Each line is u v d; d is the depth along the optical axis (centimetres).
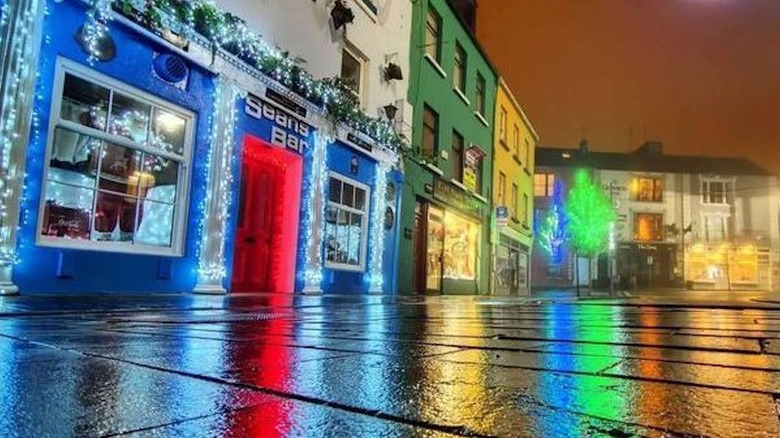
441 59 1689
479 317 565
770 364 230
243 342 293
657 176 4491
